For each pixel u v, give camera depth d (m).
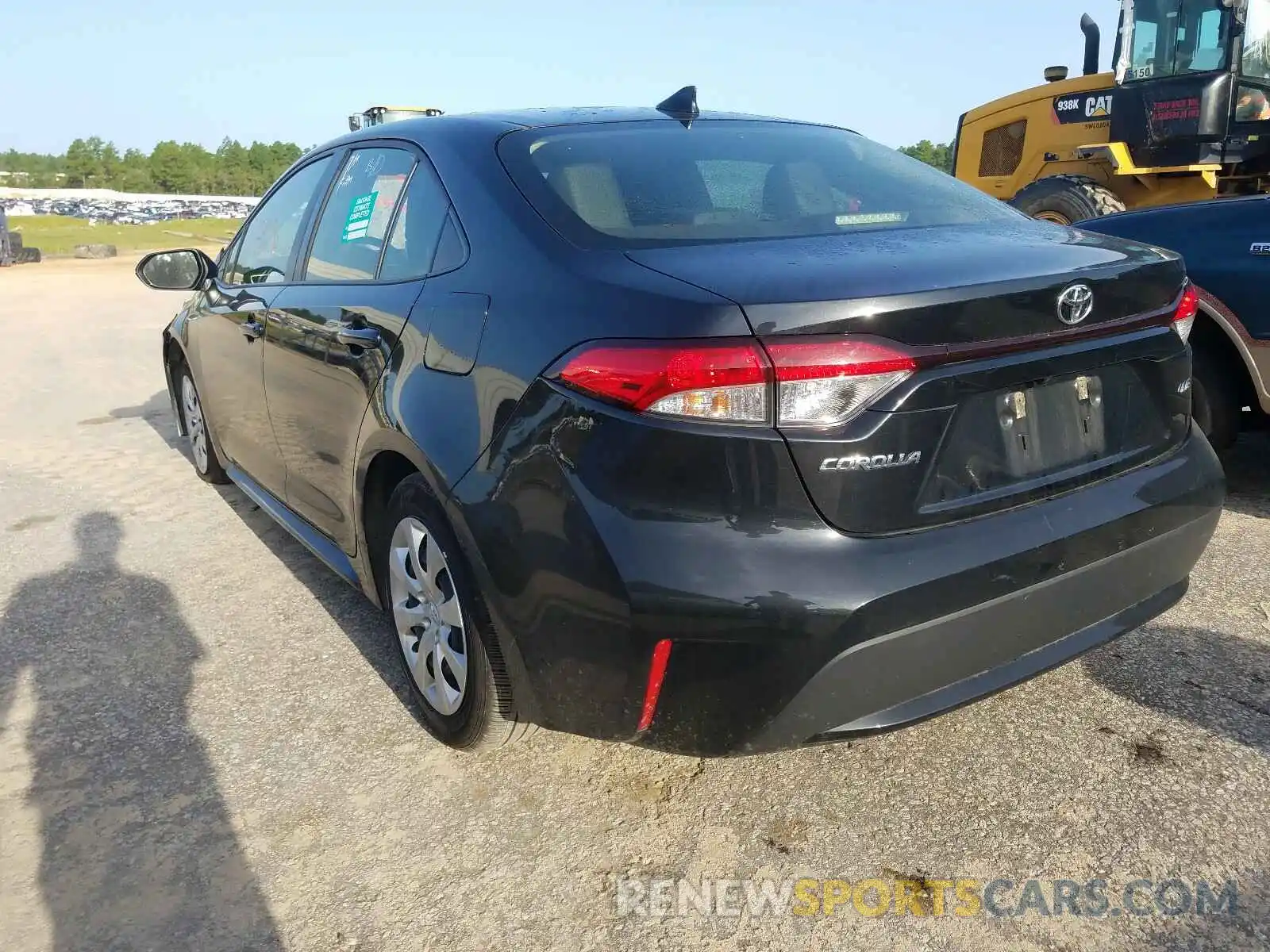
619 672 2.04
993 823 2.40
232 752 2.76
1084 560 2.23
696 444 1.92
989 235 2.40
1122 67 8.28
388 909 2.18
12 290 19.27
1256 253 3.85
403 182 2.99
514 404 2.19
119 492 5.21
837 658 1.94
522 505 2.15
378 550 3.00
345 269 3.18
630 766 2.67
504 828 2.44
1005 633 2.13
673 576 1.93
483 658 2.40
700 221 2.42
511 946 2.08
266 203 4.16
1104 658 3.11
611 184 2.55
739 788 2.57
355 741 2.81
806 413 1.91
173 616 3.65
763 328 1.89
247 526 4.62
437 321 2.51
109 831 2.44
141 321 13.43
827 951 2.05
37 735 2.86
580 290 2.16
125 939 2.09
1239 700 2.86
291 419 3.45
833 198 2.68
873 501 1.96
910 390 1.95
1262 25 7.72
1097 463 2.33
